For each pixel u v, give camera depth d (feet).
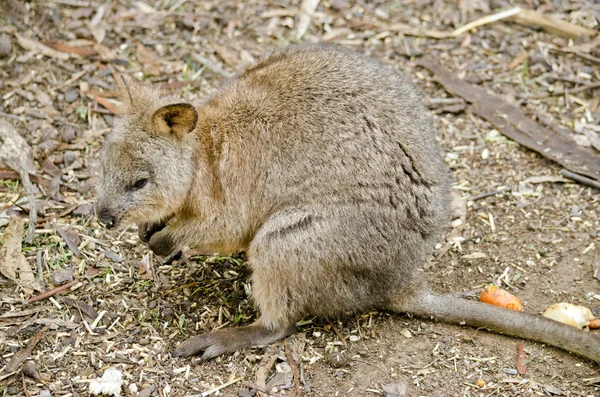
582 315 25.79
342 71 25.45
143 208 24.72
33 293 26.08
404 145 24.58
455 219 30.83
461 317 25.59
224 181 25.00
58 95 34.68
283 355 24.70
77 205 29.94
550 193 31.99
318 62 25.80
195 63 37.55
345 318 26.27
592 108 35.81
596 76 37.40
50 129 32.89
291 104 24.93
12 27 37.09
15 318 25.09
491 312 25.23
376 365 24.32
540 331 24.73
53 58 36.19
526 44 39.40
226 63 37.60
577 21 40.37
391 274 25.05
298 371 24.09
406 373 24.02
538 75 37.70
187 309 26.40
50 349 24.11
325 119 24.57
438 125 35.17
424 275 28.35
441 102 36.19
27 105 33.99
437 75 37.60
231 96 25.79
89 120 33.78
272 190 24.64
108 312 25.72
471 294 27.43
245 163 24.89
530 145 33.94
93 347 24.36
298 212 24.18
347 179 24.11
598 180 31.99
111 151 24.40
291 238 24.03
